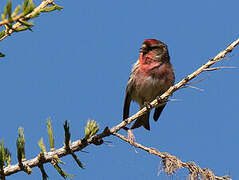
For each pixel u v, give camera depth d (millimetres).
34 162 4750
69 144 4973
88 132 5082
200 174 5195
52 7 4109
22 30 3375
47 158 4789
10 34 4133
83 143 5043
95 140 5203
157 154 5336
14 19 3238
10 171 4664
